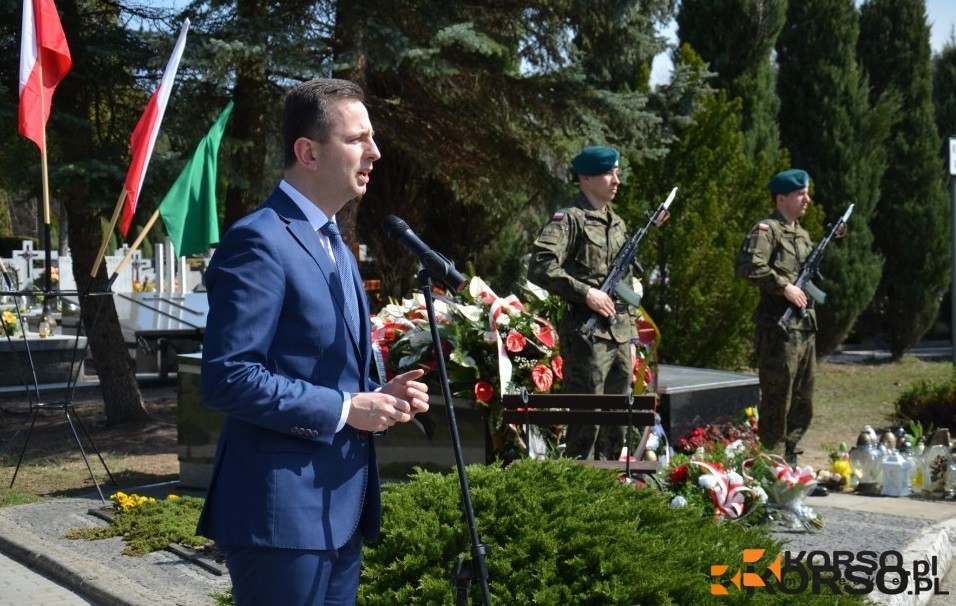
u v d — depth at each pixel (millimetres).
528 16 10984
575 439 6598
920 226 18672
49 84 7941
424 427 3154
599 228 6707
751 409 8500
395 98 11445
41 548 6246
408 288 14578
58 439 10609
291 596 2654
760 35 15531
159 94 7902
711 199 12789
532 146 11727
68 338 15258
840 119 16922
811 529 6668
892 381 16297
